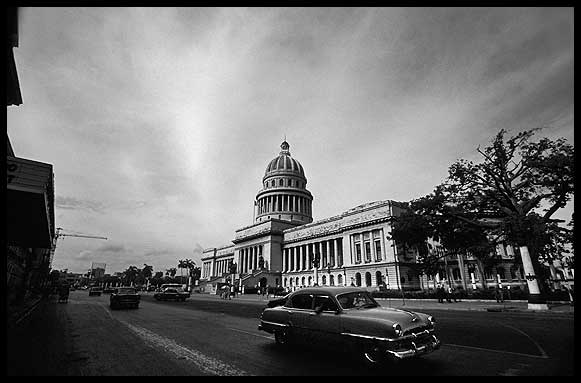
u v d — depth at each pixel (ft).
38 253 107.24
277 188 291.17
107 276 456.86
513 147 82.43
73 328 39.73
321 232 218.18
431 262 92.63
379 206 182.39
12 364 21.79
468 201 89.20
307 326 25.31
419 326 20.83
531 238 68.90
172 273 420.36
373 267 175.22
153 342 30.68
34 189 29.27
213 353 25.93
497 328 39.09
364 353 21.07
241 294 194.39
